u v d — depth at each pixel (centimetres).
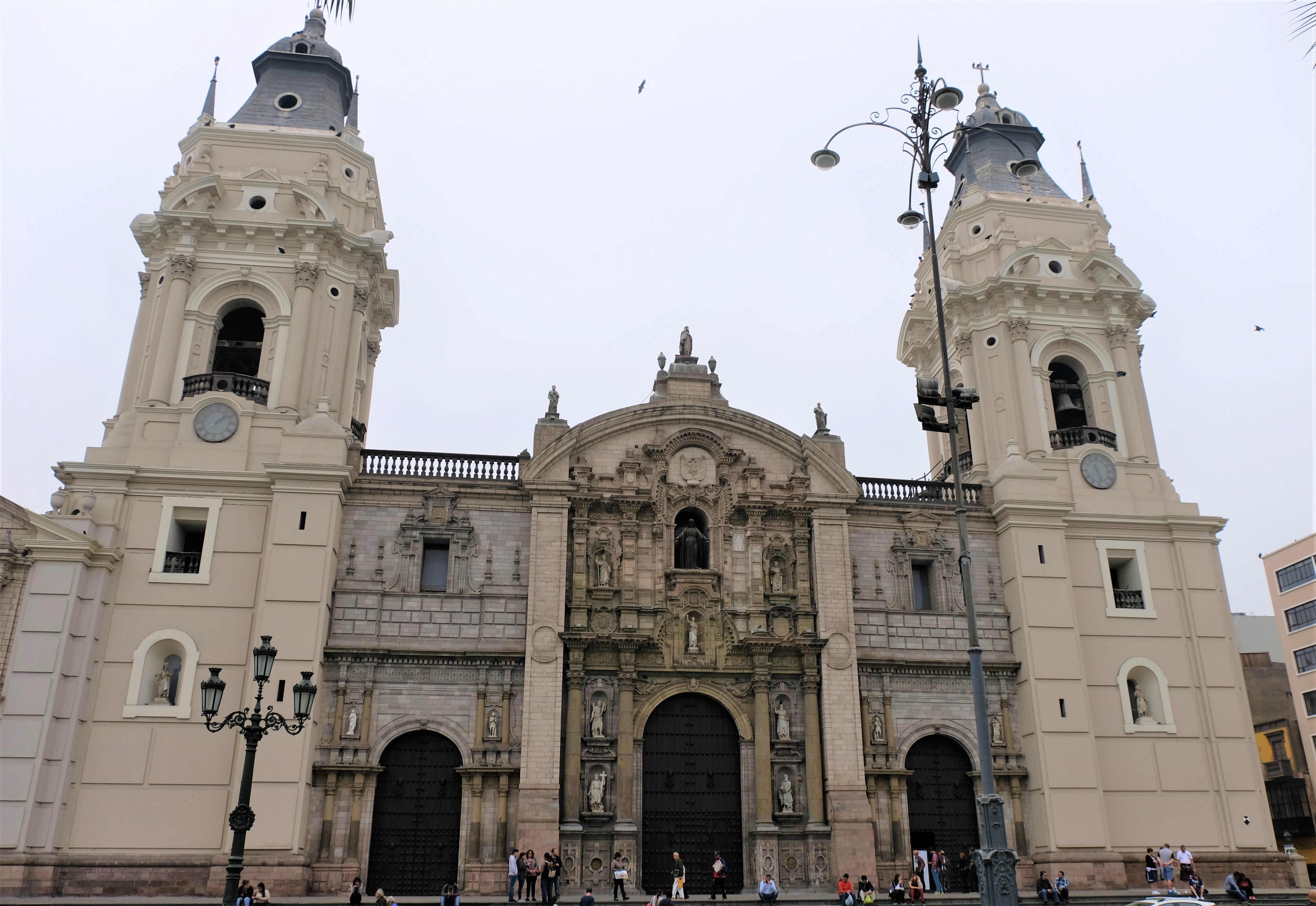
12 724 3653
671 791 4169
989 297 5166
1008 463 4722
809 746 4209
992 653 4488
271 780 3747
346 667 4050
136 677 3894
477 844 3906
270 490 4197
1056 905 3772
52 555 3888
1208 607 4666
